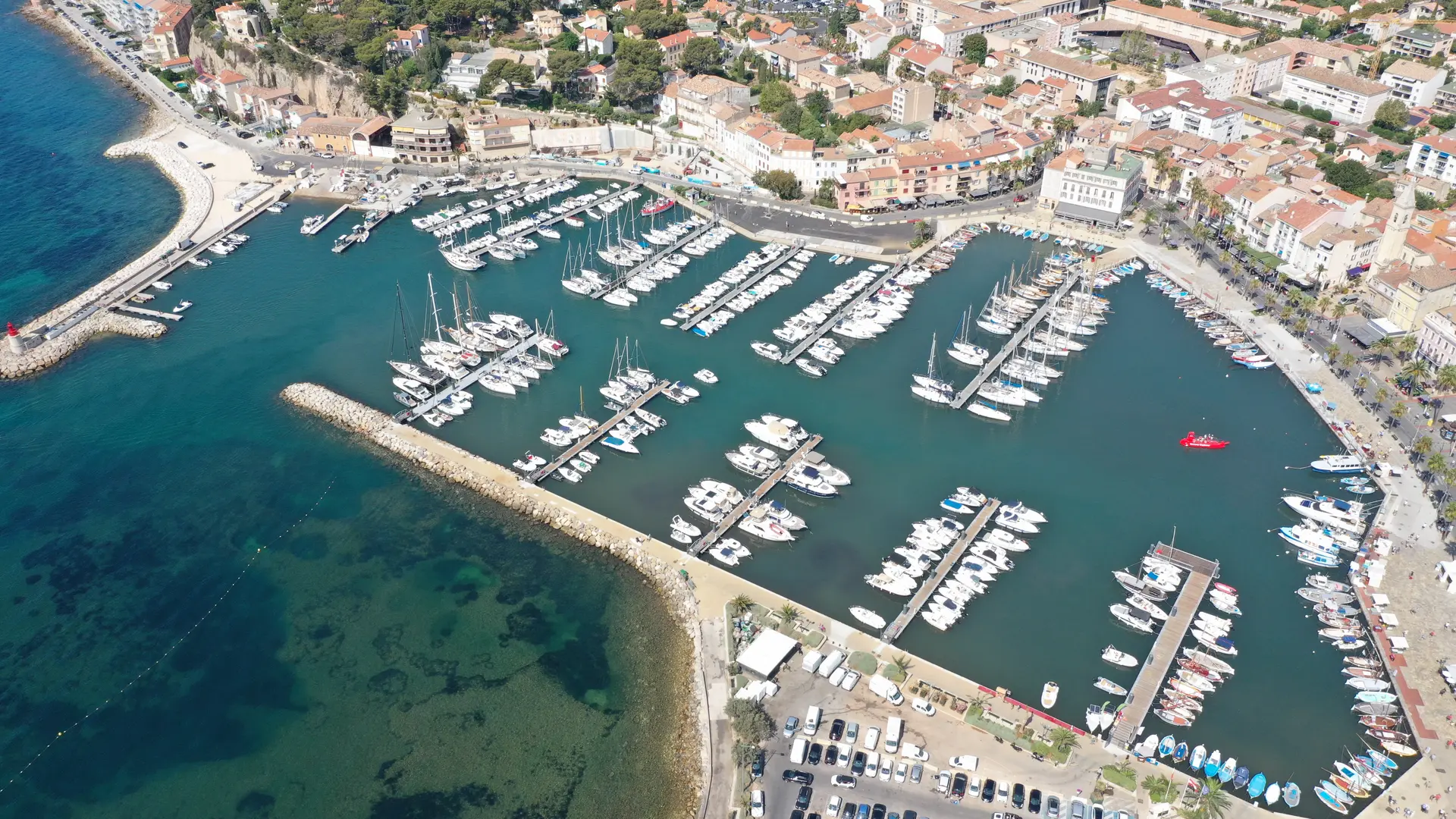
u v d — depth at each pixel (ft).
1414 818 539.29
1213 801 536.01
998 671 632.38
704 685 614.75
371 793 574.15
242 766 591.78
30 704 630.74
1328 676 628.69
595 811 560.20
